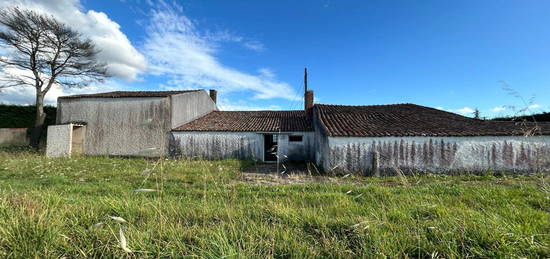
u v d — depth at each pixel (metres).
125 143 12.94
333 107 13.56
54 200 3.37
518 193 4.14
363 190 4.78
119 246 1.85
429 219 2.89
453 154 8.09
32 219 2.24
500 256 1.92
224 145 12.63
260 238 2.20
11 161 8.61
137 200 3.61
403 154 8.23
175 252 2.00
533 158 7.71
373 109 13.07
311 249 2.10
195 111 15.70
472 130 8.40
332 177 7.85
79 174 6.89
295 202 3.87
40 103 16.64
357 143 8.45
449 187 5.05
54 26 15.72
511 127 8.57
